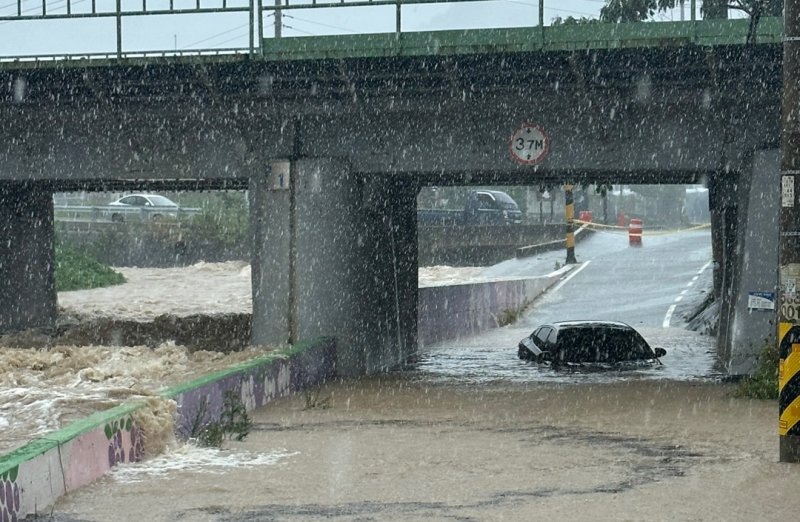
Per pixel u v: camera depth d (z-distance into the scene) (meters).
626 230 163.62
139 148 53.12
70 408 28.72
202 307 93.56
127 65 47.84
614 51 44.66
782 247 25.70
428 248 127.06
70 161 53.59
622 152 49.19
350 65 47.88
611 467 24.55
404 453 27.00
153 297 102.50
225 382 35.06
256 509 20.00
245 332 74.69
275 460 25.95
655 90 47.38
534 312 94.38
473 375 52.84
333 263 52.75
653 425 32.69
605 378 48.25
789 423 24.95
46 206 75.25
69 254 117.75
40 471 20.47
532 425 33.25
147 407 27.12
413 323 67.06
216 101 50.91
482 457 26.27
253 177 53.12
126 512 19.88
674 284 101.94
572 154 49.62
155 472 24.14
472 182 63.97
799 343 25.14
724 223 62.31
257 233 53.47
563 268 116.75
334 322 52.78
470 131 50.44
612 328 54.47
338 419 35.72
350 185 52.50
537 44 44.97
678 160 48.94
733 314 52.50
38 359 52.34
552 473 23.81
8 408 29.95
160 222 135.88
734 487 21.75
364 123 51.69
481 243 129.75
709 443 28.52
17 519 19.23
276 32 48.12
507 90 48.88
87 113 52.47
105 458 24.02
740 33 43.59
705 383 46.19
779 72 45.69
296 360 45.84
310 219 52.62
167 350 54.03
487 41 45.53
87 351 54.66
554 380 48.19
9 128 53.44
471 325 82.25
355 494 21.38
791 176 25.88
